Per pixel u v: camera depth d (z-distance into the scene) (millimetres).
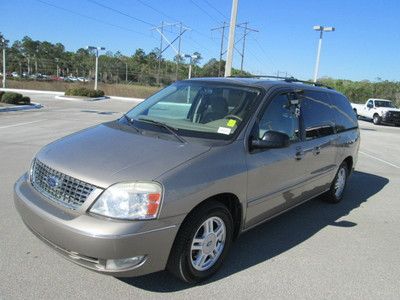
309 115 5305
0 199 5586
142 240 3164
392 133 22375
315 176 5453
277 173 4477
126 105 32625
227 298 3561
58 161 3588
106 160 3494
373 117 30359
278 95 4719
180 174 3381
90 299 3391
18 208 3713
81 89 40375
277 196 4566
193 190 3408
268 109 4488
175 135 4027
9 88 54344
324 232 5301
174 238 3350
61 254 3365
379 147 14883
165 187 3254
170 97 4918
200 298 3525
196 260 3670
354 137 6727
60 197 3395
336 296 3738
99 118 18812
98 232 3086
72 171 3393
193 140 3926
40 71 113438
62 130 13438
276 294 3693
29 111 21172
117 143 3855
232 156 3879
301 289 3812
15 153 8961
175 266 3498
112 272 3195
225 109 4414
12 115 18203
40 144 10352
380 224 5789
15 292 3410
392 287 3979
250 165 4039
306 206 6402
